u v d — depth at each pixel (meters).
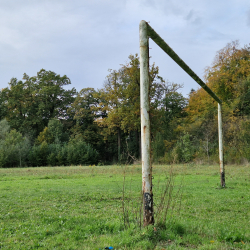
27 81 61.09
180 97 51.19
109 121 45.12
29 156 44.62
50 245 4.67
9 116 58.16
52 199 9.87
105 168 27.38
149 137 5.26
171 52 5.58
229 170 21.56
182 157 31.30
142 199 5.34
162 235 4.81
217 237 4.96
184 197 9.70
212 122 36.16
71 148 45.69
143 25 5.33
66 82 62.59
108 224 5.75
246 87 34.38
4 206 8.53
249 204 8.45
